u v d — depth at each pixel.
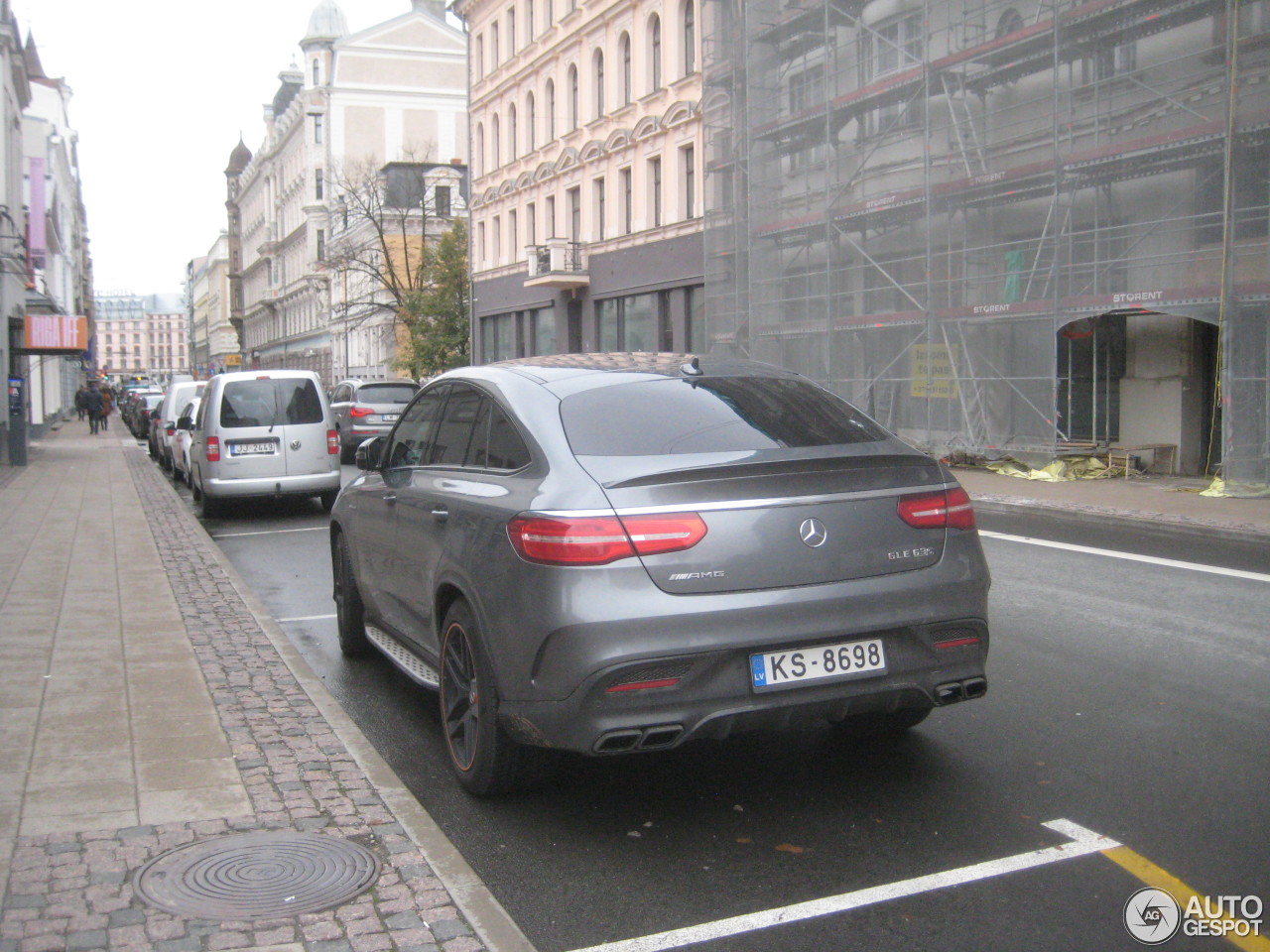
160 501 16.80
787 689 4.13
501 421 4.95
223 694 5.90
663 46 32.47
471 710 4.66
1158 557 10.52
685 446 4.48
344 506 6.88
